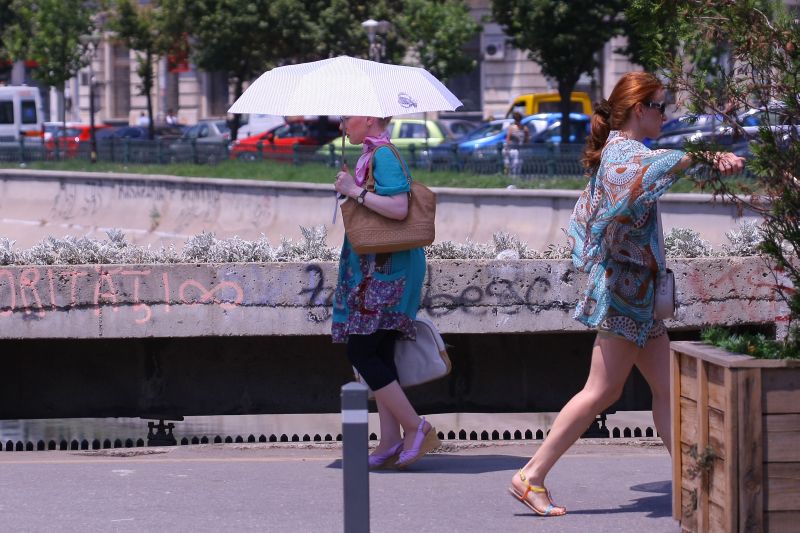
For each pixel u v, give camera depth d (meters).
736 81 11.27
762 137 10.97
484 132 83.19
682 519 11.80
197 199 64.94
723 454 10.71
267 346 20.06
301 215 59.31
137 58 104.81
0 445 19.55
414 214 14.68
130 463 16.42
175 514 13.41
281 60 92.94
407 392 20.09
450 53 93.44
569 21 69.75
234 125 94.81
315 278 18.45
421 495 14.36
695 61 11.62
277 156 67.56
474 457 16.97
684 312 18.44
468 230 54.50
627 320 12.53
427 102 14.95
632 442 17.88
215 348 20.00
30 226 71.94
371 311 14.88
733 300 18.45
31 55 113.50
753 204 11.40
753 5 11.11
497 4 72.25
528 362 20.05
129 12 102.19
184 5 92.06
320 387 20.09
